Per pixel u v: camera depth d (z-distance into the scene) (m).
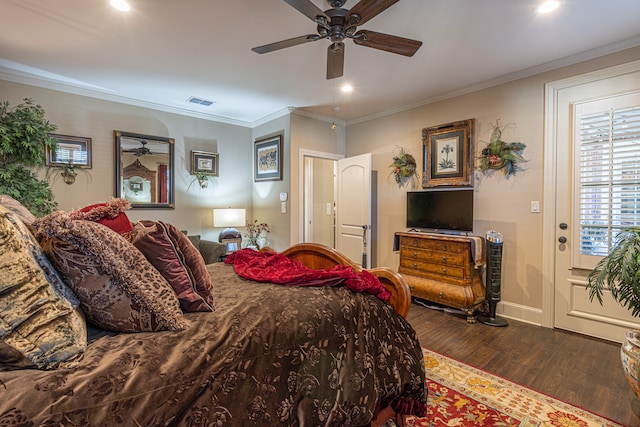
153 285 1.09
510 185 3.24
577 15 2.17
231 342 1.04
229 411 0.93
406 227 4.12
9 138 2.90
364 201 4.34
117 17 2.20
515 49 2.66
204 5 2.06
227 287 1.57
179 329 1.06
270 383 1.05
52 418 0.69
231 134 4.90
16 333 0.80
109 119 3.81
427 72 3.14
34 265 0.89
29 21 2.24
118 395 0.78
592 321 2.78
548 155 2.98
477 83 3.41
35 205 3.07
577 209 2.83
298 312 1.26
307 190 5.32
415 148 4.09
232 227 4.80
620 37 2.47
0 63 2.96
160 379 0.85
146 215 4.12
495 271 3.08
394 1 1.67
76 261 0.99
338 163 4.82
